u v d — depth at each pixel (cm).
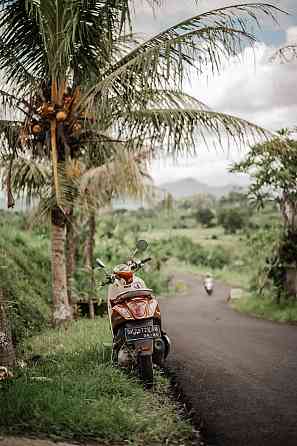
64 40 970
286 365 804
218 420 555
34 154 1184
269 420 554
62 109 1116
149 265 3167
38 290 1443
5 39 1048
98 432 479
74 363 724
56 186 1094
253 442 496
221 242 6769
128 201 1260
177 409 588
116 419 501
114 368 682
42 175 1223
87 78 1084
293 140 1192
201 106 1051
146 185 1221
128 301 696
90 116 1105
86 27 1019
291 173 1498
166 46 916
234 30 918
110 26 1016
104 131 1159
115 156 1195
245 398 631
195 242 6619
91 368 687
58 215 1201
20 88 1102
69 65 1068
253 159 1506
